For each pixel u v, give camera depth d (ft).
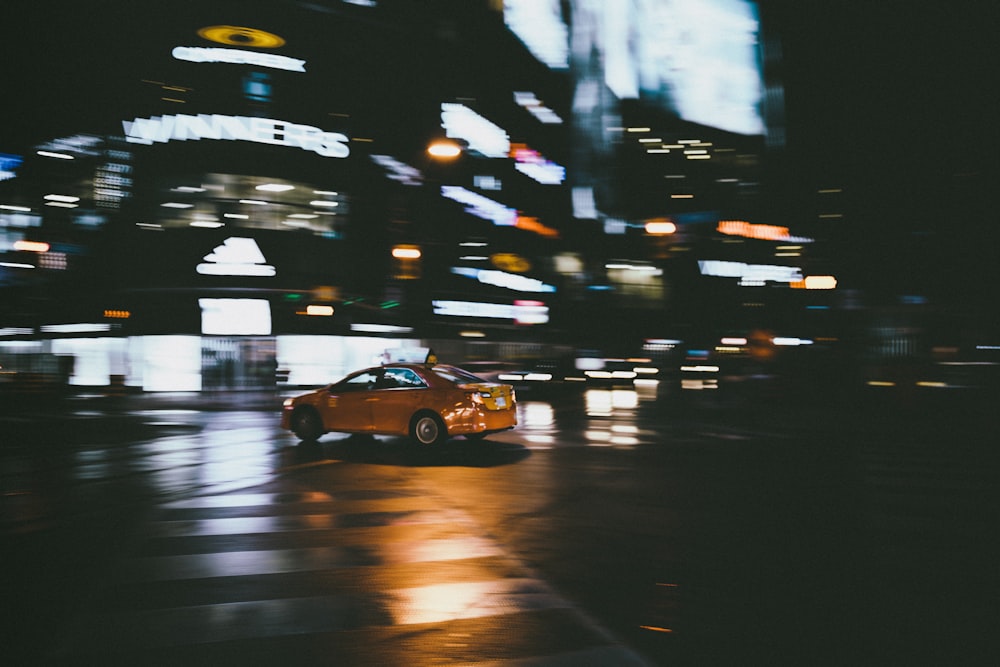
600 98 283.79
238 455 40.86
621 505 27.89
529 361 111.45
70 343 106.22
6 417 64.59
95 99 110.11
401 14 135.44
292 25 116.67
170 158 107.24
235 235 107.55
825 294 99.50
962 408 62.59
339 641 15.06
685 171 310.04
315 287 112.27
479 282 137.08
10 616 16.44
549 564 20.43
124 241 105.81
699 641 15.10
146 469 36.11
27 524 25.00
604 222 175.63
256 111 111.86
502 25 218.59
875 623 16.11
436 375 43.32
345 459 39.34
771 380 78.38
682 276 156.76
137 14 109.91
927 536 23.43
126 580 18.94
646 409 72.18
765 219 211.41
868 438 48.32
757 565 20.39
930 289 98.68
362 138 121.70
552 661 14.10
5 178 107.96
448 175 137.08
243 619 16.24
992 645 14.94
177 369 103.40
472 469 36.09
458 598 17.62
